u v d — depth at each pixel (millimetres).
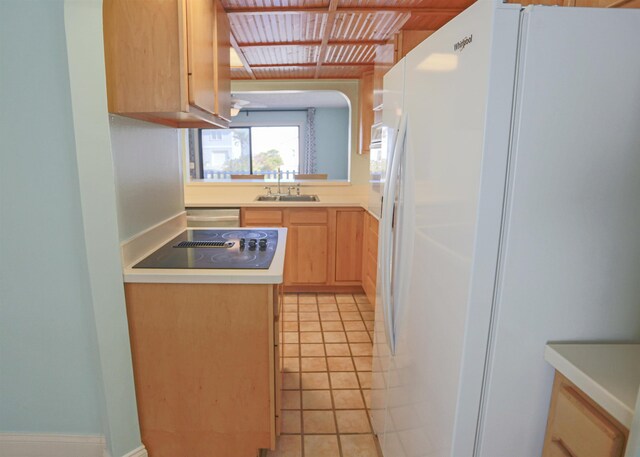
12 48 1309
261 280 1475
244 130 8828
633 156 822
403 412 1337
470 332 891
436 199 1034
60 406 1618
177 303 1511
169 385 1586
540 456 965
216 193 4113
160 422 1621
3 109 1350
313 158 8922
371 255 3250
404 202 1278
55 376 1584
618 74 789
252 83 4055
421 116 1138
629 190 837
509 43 769
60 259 1468
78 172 1338
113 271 1447
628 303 890
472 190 847
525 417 939
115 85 1377
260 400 1599
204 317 1522
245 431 1629
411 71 1229
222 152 8867
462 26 886
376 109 3023
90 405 1615
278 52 3025
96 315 1426
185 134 4078
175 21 1341
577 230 848
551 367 912
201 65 1543
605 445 736
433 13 2205
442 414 1016
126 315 1508
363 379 2338
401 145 1283
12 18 1290
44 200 1416
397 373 1404
